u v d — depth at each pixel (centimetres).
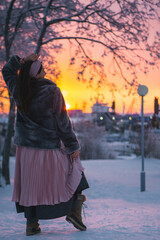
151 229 367
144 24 1236
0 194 1148
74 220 326
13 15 1370
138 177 1555
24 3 1354
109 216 561
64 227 386
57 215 303
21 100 292
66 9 1321
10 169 1803
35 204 296
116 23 1232
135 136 2494
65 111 297
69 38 1280
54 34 1409
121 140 3816
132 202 952
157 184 1344
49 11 1341
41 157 297
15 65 308
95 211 686
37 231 317
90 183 1384
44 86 294
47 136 296
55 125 297
